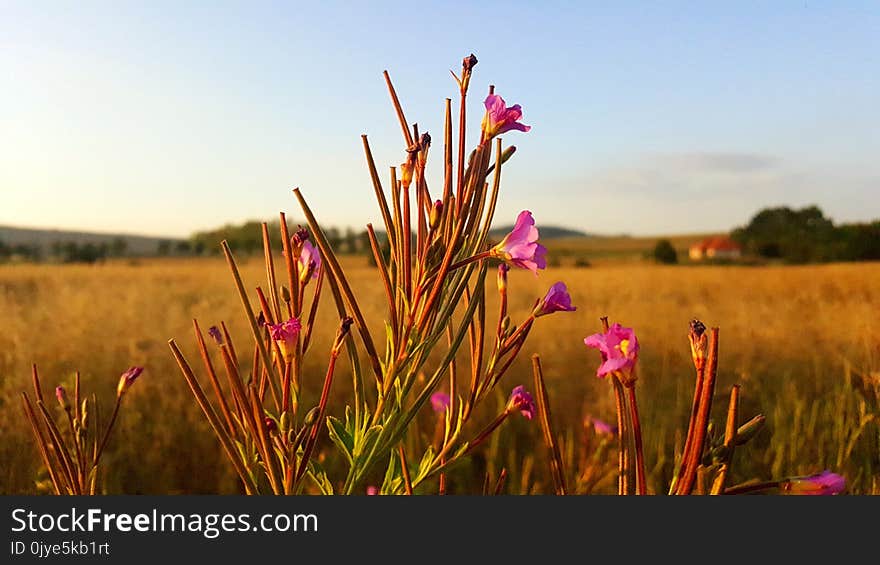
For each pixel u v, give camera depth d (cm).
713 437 128
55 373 573
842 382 513
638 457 126
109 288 1278
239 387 149
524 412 167
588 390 570
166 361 640
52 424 173
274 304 168
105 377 582
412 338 155
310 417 148
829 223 5928
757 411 470
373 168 161
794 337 725
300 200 154
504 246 151
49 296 1080
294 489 149
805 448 394
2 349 639
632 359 126
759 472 382
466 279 163
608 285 1675
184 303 1098
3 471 375
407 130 159
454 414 173
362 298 1095
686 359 635
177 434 489
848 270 1817
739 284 1703
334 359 152
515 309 1019
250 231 5419
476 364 168
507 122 156
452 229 158
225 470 459
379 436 161
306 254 163
